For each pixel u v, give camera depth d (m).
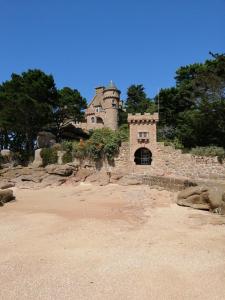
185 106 54.59
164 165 41.97
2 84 56.56
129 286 10.00
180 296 9.29
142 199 28.69
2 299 9.12
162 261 12.32
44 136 53.88
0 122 47.34
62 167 41.44
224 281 10.35
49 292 9.57
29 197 32.22
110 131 47.28
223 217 20.75
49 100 52.34
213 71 44.22
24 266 11.81
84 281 10.41
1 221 20.17
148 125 43.59
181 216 21.31
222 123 42.00
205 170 39.34
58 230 17.56
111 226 18.45
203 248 13.95
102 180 39.50
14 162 48.38
